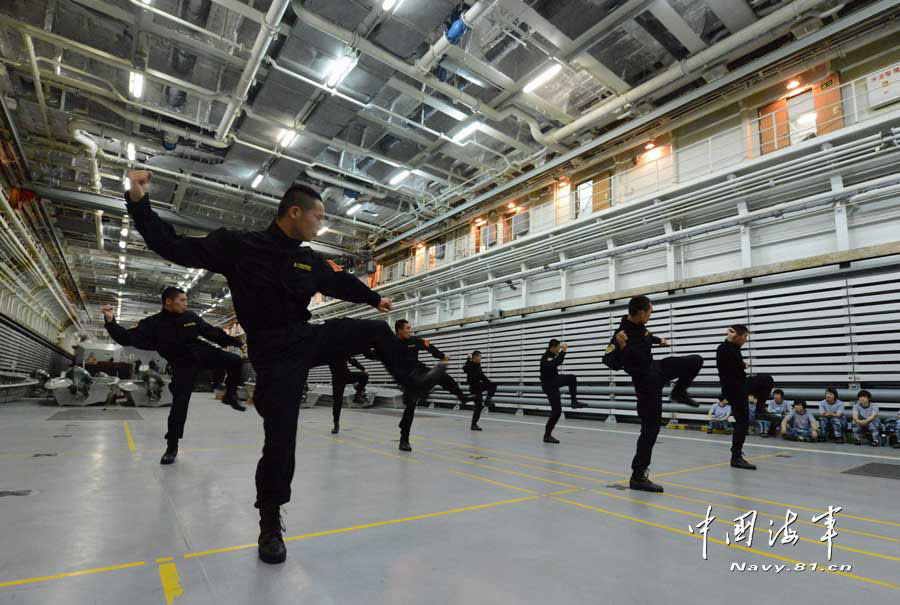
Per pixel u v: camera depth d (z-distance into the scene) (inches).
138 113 554.9
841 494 158.6
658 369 165.5
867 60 387.9
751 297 408.8
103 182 765.3
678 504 141.0
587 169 614.5
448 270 793.6
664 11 391.2
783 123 436.8
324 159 701.9
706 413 407.8
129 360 1109.7
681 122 494.3
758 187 415.8
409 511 127.7
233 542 99.3
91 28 462.6
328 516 121.0
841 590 80.9
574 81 504.1
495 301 697.0
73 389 534.0
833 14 397.1
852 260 355.9
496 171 679.7
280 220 94.0
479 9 377.1
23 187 662.5
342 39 417.7
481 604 73.0
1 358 668.1
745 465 206.8
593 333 534.0
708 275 437.4
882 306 340.5
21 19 436.5
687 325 448.1
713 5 388.2
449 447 265.4
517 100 534.3
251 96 556.4
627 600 75.5
